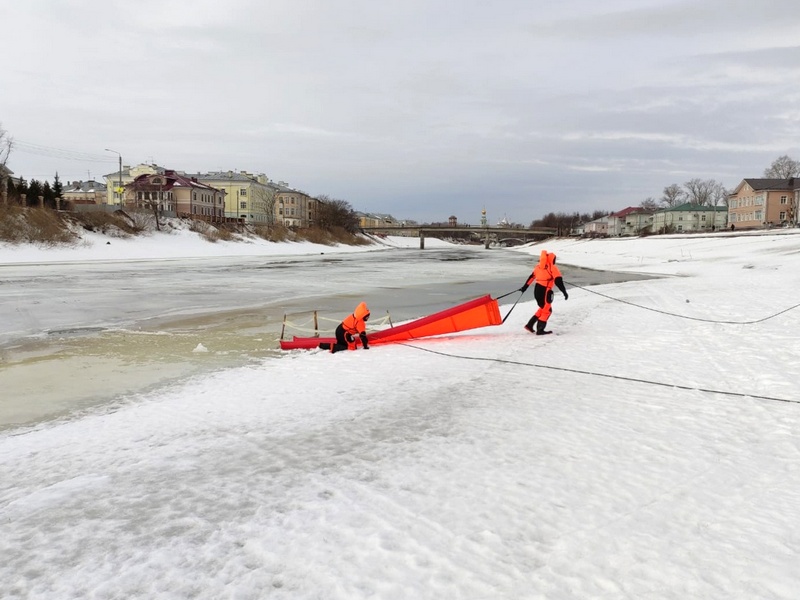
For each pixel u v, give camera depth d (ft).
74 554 12.17
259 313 58.13
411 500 14.15
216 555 11.90
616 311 50.57
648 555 11.39
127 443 19.81
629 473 15.47
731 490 14.30
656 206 532.73
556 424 19.86
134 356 37.17
